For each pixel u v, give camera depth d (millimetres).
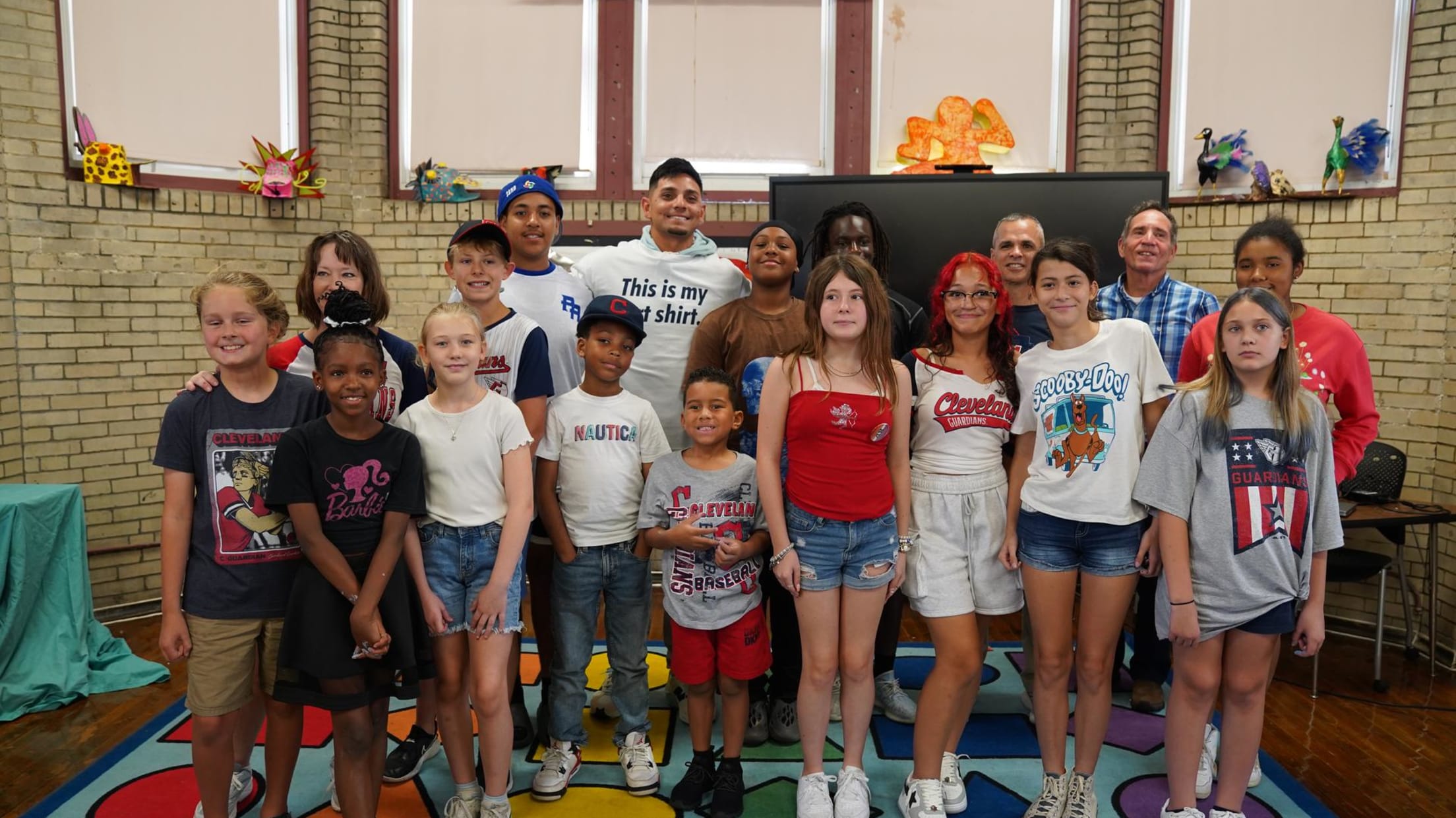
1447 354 3912
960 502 2447
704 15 4945
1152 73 4664
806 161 4988
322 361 2078
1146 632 3236
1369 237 4105
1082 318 2389
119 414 4344
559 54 4965
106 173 4227
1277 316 2156
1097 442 2320
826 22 4926
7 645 3215
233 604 2178
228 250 4594
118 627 4184
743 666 2514
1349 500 3635
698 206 3123
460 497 2316
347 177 4902
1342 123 4141
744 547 2479
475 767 2713
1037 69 4848
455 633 2342
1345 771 2883
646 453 2680
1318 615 2295
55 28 4121
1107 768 2834
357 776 2193
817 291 2377
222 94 4613
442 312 2318
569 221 4980
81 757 2916
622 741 2775
